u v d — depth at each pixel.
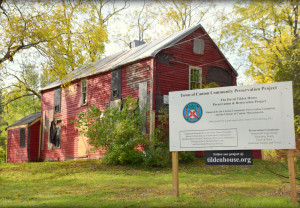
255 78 28.56
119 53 28.41
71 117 26.31
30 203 8.28
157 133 18.81
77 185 12.10
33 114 34.47
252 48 28.11
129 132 17.72
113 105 22.48
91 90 24.78
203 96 7.83
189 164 18.09
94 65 28.41
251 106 7.39
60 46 21.08
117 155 17.73
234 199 7.95
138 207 7.27
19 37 19.64
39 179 14.46
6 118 43.88
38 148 29.69
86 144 23.98
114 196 9.31
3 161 33.38
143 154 17.81
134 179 13.52
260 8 26.84
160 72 20.22
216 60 23.33
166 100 20.14
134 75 21.19
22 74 25.05
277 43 26.55
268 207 6.68
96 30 22.77
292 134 7.01
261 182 11.89
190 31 22.06
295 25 27.22
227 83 23.70
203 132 7.74
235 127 7.47
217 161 7.61
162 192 9.76
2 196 9.87
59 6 21.91
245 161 7.38
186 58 21.67
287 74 19.94
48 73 21.88
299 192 8.37
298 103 16.33
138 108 20.36
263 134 7.23
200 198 8.29
